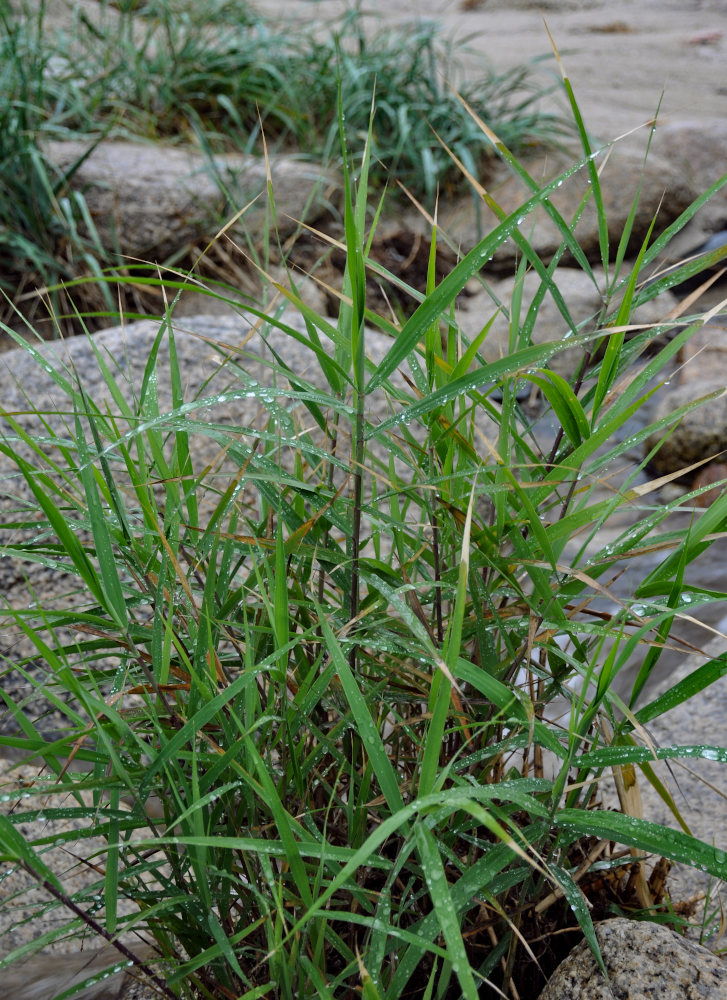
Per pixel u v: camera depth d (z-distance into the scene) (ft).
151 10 20.22
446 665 4.10
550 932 4.83
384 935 4.10
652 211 18.30
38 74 16.12
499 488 4.48
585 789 5.82
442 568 5.15
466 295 16.62
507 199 17.87
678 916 5.13
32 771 7.43
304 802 4.84
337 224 16.58
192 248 15.60
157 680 4.56
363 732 4.14
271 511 5.10
